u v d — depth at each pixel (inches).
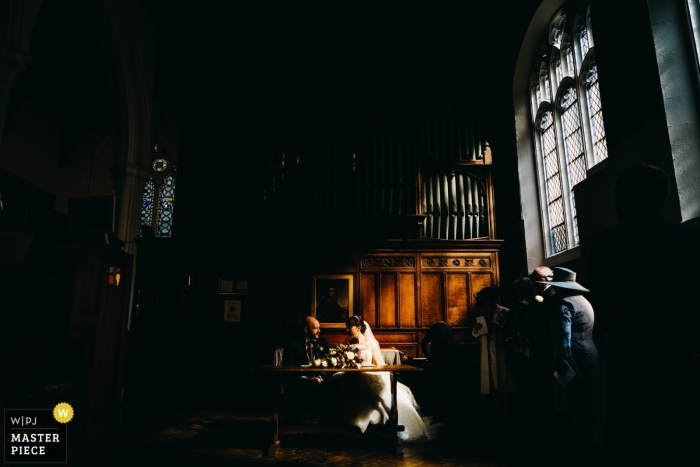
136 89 343.3
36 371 106.7
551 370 208.5
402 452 169.0
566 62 291.0
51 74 411.5
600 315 63.2
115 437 129.0
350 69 367.6
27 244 141.2
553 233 308.0
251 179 331.3
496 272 316.8
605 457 58.9
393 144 339.9
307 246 319.6
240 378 299.6
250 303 311.9
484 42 373.4
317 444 186.7
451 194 331.0
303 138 343.0
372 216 315.3
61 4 340.5
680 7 179.8
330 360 180.4
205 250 319.6
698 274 57.7
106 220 174.4
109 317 127.9
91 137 472.7
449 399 263.9
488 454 168.4
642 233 61.9
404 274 317.1
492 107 365.1
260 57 368.5
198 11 354.3
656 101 176.2
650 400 56.7
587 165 259.3
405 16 354.6
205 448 180.4
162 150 462.0
